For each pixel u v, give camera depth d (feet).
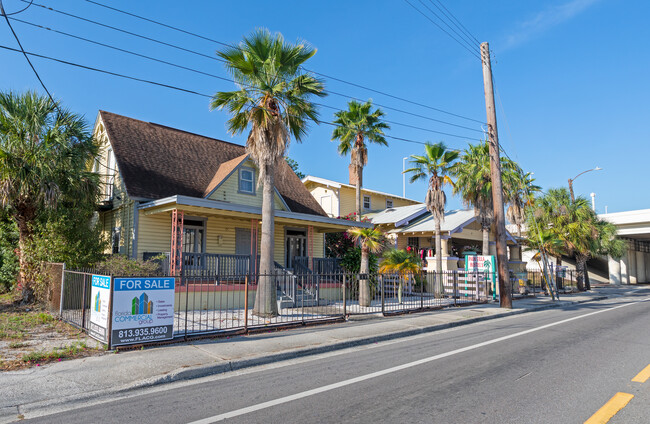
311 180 114.42
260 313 42.96
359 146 83.35
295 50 45.75
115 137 60.90
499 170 58.90
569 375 22.40
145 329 28.32
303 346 29.17
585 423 15.64
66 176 47.34
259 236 67.31
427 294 76.13
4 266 54.29
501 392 19.35
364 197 115.03
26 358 24.26
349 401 18.19
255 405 17.79
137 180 56.13
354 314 44.68
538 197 96.78
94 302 30.12
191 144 71.10
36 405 17.75
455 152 75.92
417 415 16.39
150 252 53.47
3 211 50.26
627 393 19.19
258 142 44.96
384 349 30.25
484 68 60.29
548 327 40.98
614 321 45.52
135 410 17.35
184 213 56.90
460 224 85.97
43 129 45.91
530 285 94.84
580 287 97.60
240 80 46.52
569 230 93.25
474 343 32.24
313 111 48.73
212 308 50.42
